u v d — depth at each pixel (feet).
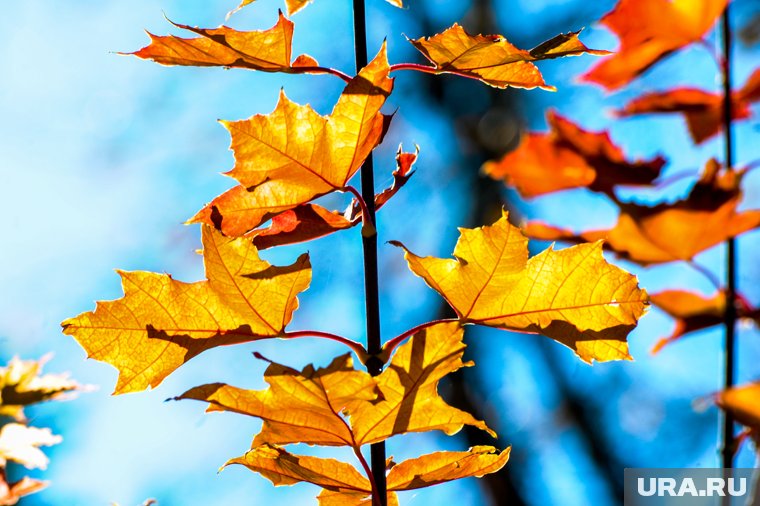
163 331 4.09
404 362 4.06
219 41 4.08
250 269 4.08
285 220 4.22
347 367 3.95
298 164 4.09
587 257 4.11
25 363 4.52
